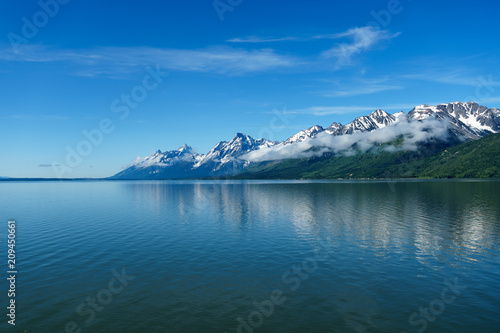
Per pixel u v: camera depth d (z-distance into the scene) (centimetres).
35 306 3072
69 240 5809
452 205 10519
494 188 19025
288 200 13625
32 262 4453
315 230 6619
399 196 14438
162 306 3064
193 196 17288
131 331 2617
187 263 4403
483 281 3659
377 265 4256
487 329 2611
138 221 8019
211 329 2634
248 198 15238
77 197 16862
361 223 7350
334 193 17525
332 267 4184
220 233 6406
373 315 2858
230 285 3588
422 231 6369
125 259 4594
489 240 5581
